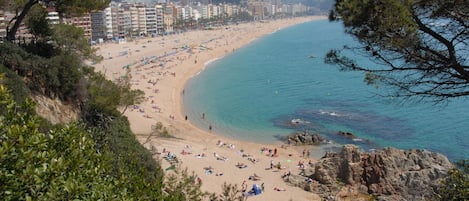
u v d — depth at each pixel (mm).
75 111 28156
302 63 116125
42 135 7496
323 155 46938
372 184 33750
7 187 6379
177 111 65312
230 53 143000
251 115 63781
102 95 30750
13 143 6742
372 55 10086
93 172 8445
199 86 85562
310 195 34500
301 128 57125
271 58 128625
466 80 9203
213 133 55188
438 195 13516
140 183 10352
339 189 34344
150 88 77812
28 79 24656
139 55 124812
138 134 49438
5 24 41781
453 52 9125
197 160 42781
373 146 49750
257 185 36656
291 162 44375
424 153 34344
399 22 8773
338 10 9859
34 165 6926
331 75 95438
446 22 9234
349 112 63969
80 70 30172
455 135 52281
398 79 10344
